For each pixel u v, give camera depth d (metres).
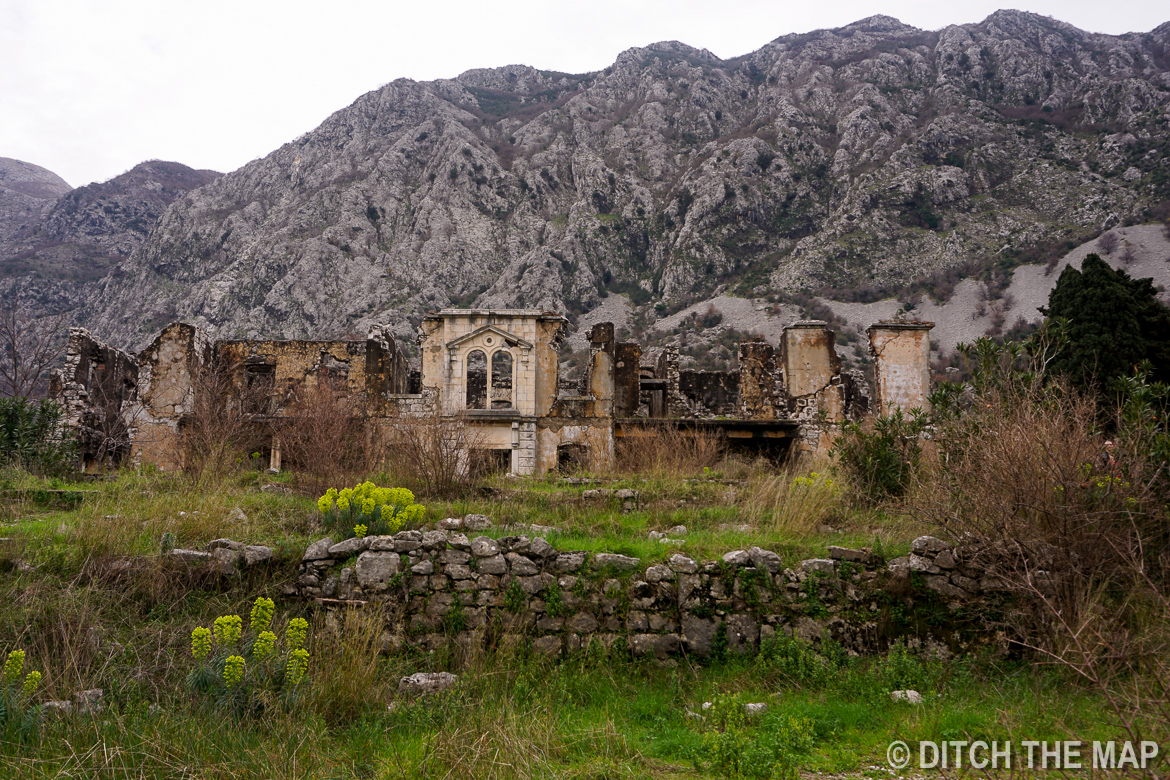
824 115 125.69
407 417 19.48
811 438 24.62
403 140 131.38
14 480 13.10
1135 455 8.12
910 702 6.52
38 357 37.16
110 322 102.12
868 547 8.69
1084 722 5.71
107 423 24.36
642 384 30.58
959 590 8.06
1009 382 9.89
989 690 6.84
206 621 7.85
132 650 7.21
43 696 6.19
